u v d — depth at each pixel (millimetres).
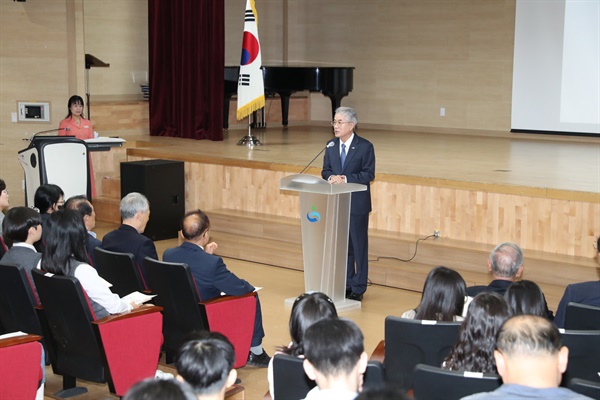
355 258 6156
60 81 9688
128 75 12586
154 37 10930
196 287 4285
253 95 9812
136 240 4844
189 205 8766
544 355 2115
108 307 3955
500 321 2836
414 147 10078
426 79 12727
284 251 7316
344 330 2236
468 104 12320
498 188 6645
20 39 9578
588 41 11133
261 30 13789
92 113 11031
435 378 2633
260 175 8156
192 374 2131
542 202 6457
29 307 4094
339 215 5793
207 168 8586
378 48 13203
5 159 9727
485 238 6789
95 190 9180
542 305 3318
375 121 13375
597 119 11148
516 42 11727
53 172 7648
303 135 11469
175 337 4457
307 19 13852
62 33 9617
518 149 9922
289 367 2836
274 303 6199
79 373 4039
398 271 6617
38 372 3559
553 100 11500
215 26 10359
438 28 12516
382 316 5871
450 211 6949
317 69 11227
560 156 9102
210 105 10445
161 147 9562
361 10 13312
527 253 6418
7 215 4355
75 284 3766
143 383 1746
